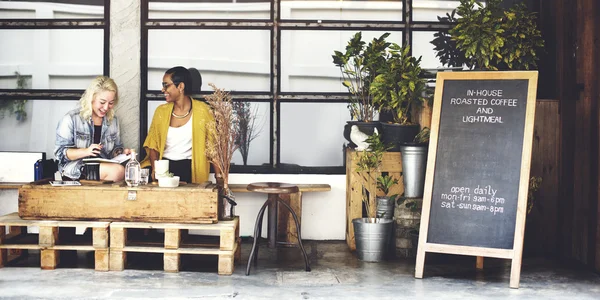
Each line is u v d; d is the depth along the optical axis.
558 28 6.43
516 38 6.33
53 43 6.84
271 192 5.52
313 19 6.84
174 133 6.29
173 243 5.47
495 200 5.37
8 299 4.70
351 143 6.73
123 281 5.20
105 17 6.80
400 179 6.35
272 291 5.00
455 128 5.59
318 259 6.08
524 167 5.35
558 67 6.43
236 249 5.81
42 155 6.65
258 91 6.86
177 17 6.83
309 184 6.78
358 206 6.40
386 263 5.96
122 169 5.88
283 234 6.63
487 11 6.13
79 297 4.77
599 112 5.61
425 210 5.50
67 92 6.84
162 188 5.48
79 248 5.50
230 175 6.79
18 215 5.73
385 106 6.61
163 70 6.84
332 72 6.85
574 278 5.50
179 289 5.01
